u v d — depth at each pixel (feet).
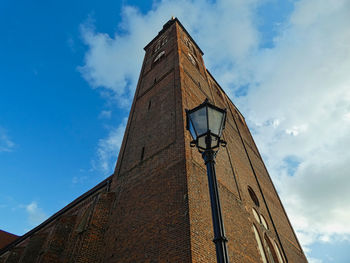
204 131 17.67
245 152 74.84
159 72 68.49
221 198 40.27
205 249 27.84
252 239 41.91
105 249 37.17
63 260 44.16
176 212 30.91
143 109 60.85
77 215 55.16
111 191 47.37
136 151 50.16
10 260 64.44
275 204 72.02
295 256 61.00
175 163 37.45
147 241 31.68
